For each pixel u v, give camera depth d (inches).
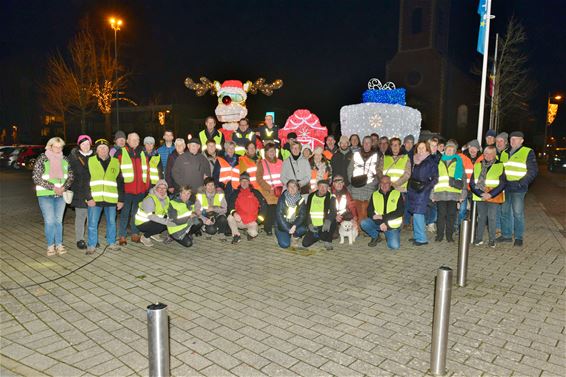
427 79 1269.7
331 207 289.6
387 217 290.7
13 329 169.0
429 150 304.7
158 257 271.4
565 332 167.3
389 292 209.8
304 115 437.4
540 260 263.6
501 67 829.2
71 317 180.1
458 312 185.3
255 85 465.7
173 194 321.1
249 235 316.8
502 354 150.6
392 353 151.3
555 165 1036.5
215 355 149.6
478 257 270.1
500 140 303.6
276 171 330.3
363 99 468.4
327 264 257.3
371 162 326.3
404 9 1300.4
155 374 118.0
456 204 324.8
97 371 139.5
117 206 286.7
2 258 265.0
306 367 142.0
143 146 319.6
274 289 214.1
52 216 268.8
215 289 213.9
